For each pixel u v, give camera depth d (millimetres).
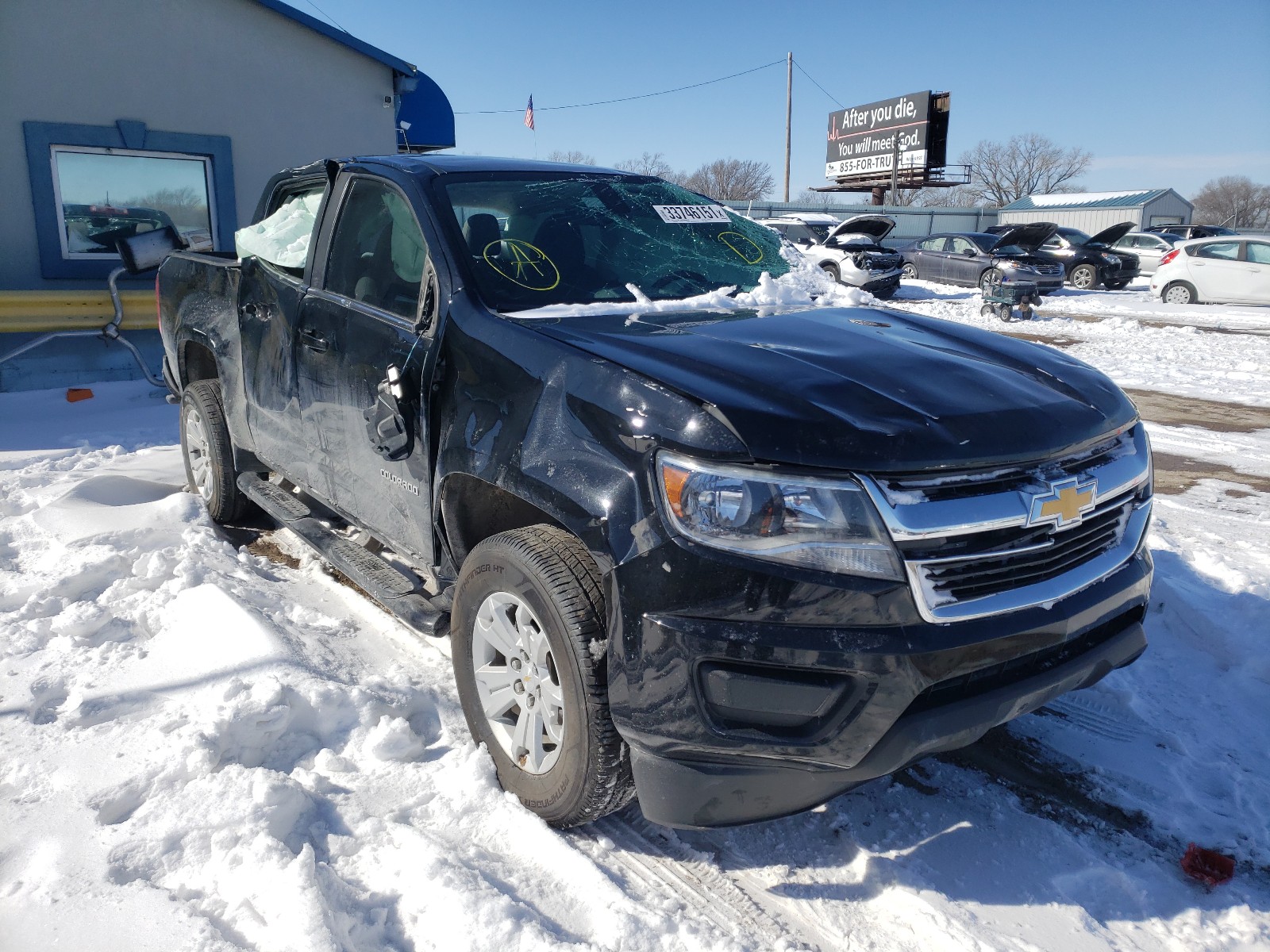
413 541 3082
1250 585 4160
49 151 8320
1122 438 2578
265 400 3965
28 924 1995
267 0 9117
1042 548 2211
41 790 2461
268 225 4051
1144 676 3529
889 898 2338
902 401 2258
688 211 3807
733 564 2023
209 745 2600
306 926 1988
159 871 2193
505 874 2283
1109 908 2342
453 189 3248
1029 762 2973
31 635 3367
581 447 2275
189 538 4367
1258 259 18797
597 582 2295
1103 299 20625
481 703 2674
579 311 2871
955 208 45875
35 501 4945
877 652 2006
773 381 2270
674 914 2225
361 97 9984
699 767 2121
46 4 8109
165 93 8805
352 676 3164
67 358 8359
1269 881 2457
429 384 2805
